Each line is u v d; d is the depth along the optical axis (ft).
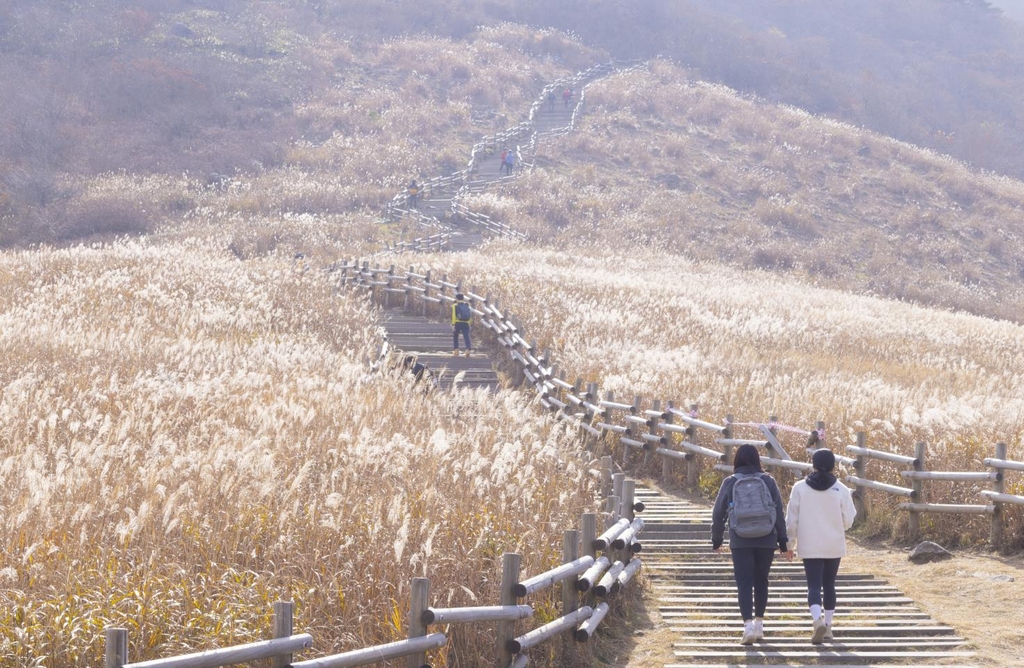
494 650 22.30
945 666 22.22
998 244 193.88
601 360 63.00
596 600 25.94
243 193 168.35
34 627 20.20
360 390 44.21
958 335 96.48
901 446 41.22
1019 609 27.09
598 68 285.23
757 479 24.82
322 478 27.71
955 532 36.19
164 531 23.97
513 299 85.46
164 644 20.52
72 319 62.54
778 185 209.36
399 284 96.99
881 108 319.68
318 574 22.53
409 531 23.94
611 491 33.12
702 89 276.62
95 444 28.63
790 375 61.82
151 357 52.65
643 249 156.87
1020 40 468.34
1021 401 49.44
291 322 73.67
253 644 17.54
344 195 169.78
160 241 133.69
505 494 27.14
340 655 18.65
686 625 26.45
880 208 209.15
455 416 42.55
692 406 49.60
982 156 306.76
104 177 172.86
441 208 169.78
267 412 34.42
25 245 138.21
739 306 95.14
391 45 273.75
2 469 25.73
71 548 22.75
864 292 153.79
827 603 24.45
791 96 304.09
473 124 227.20
